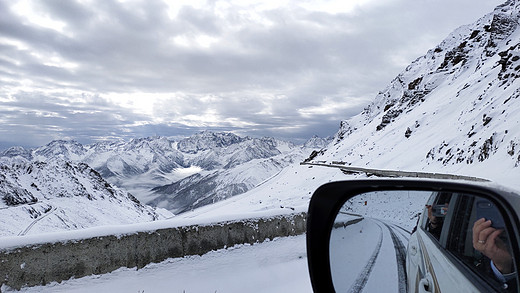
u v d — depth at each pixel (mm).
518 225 1278
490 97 46531
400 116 92750
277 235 7789
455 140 41562
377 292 1983
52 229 139750
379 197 2057
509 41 76438
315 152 140875
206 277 6051
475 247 1423
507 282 1345
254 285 5828
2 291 4895
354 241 2086
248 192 74062
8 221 129500
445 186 1782
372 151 71062
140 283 5664
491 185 1431
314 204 2232
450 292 1670
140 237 6172
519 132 25719
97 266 5672
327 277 2129
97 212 189000
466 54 102938
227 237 7082
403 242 1993
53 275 5309
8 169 184125
